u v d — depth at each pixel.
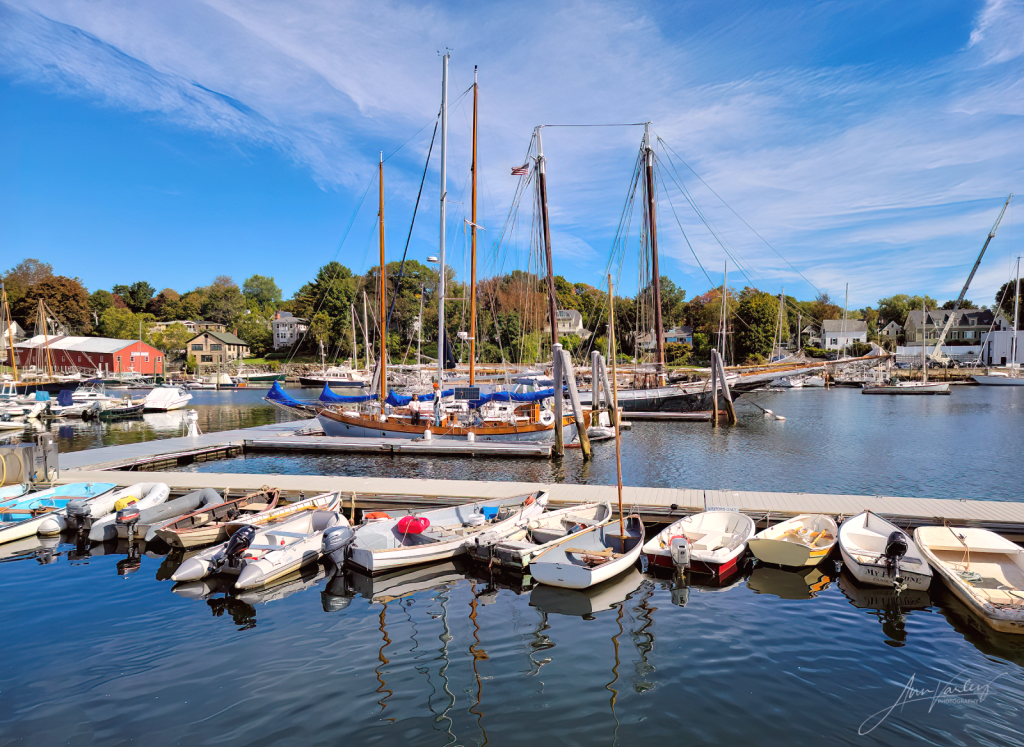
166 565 12.91
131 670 8.32
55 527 14.83
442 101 29.56
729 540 12.89
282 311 138.50
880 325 125.25
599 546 13.15
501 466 24.30
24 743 6.61
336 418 29.92
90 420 46.03
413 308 108.88
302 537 12.95
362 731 6.86
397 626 9.84
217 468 23.98
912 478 21.25
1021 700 7.50
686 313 126.69
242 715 7.18
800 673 8.16
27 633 9.54
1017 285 74.12
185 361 106.00
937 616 10.09
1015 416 40.62
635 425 37.91
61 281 106.69
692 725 6.95
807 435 32.47
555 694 7.65
